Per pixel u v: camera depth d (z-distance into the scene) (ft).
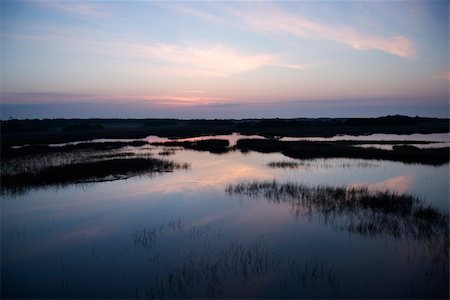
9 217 44.24
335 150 103.50
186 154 107.55
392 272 27.66
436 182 61.11
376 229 36.83
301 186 57.41
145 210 46.65
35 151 111.65
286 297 24.56
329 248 32.60
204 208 46.98
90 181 64.90
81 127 297.53
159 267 29.55
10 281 27.37
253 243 34.35
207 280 27.12
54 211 46.68
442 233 35.37
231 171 75.10
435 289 25.02
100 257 31.78
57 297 24.99
